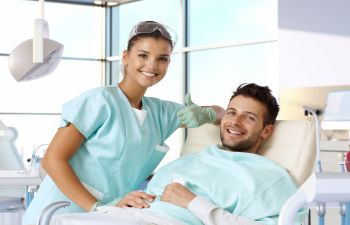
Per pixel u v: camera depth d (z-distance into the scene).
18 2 10.93
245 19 7.63
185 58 7.74
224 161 1.80
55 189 1.93
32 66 2.36
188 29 7.86
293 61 5.90
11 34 11.30
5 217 0.81
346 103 5.36
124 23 8.83
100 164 1.93
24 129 9.28
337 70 5.54
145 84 1.94
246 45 7.11
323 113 5.54
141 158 1.98
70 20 10.73
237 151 1.96
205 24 7.90
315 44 5.73
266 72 6.90
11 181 2.45
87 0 8.59
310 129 1.98
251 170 1.75
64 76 10.28
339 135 5.32
